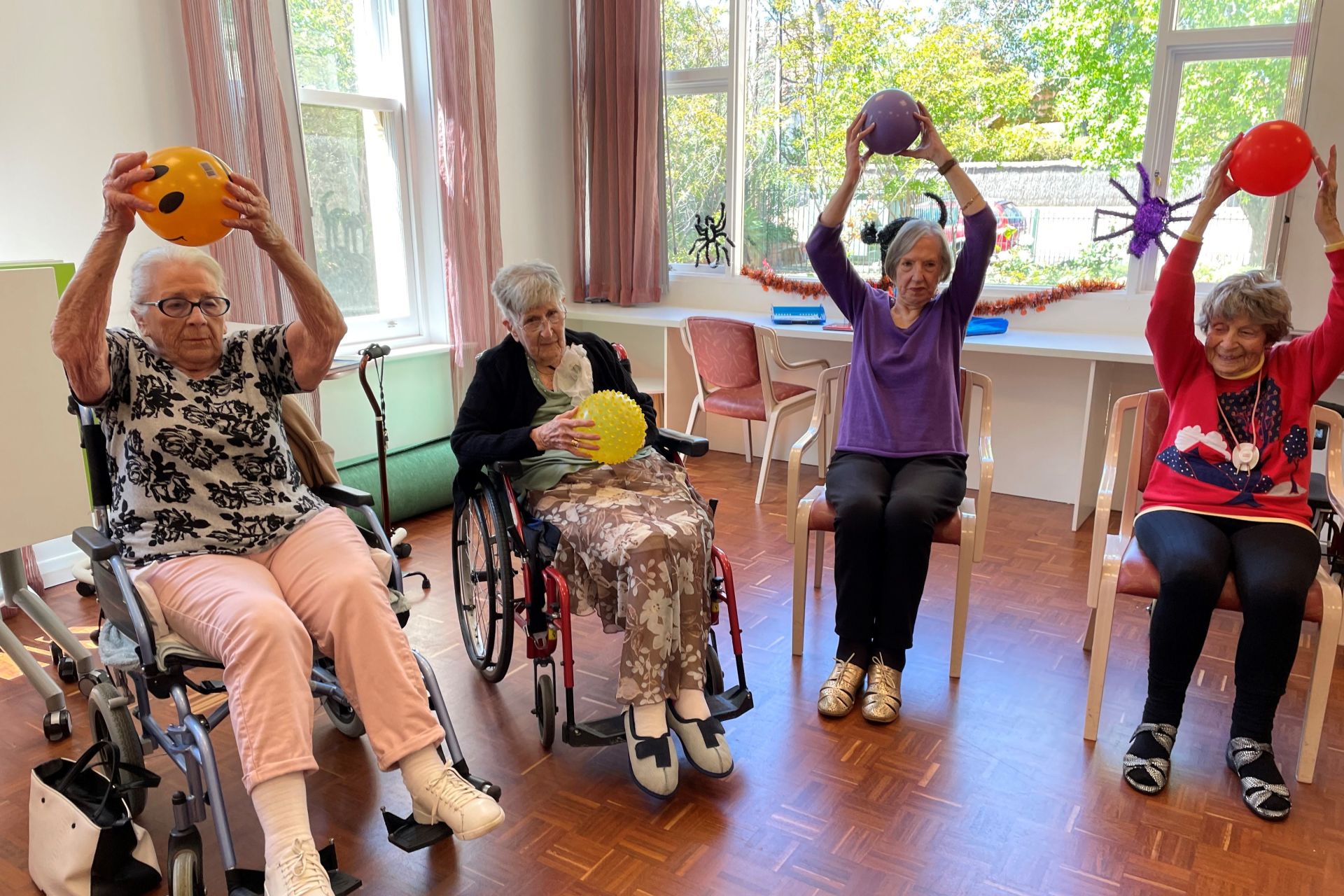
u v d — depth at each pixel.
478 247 4.04
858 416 2.47
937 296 2.49
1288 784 1.94
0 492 2.11
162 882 1.66
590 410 1.92
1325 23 3.09
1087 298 3.81
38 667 2.18
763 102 4.47
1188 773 1.98
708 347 3.84
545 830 1.81
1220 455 2.01
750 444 4.51
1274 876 1.67
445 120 3.90
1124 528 2.31
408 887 1.65
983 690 2.34
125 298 3.04
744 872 1.69
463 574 2.47
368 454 3.88
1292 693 2.33
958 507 2.31
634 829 1.81
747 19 4.41
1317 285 3.26
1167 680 1.97
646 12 4.35
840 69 4.24
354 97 3.81
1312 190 3.19
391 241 4.10
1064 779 1.97
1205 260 3.70
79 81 2.86
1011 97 3.91
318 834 1.81
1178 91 3.60
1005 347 3.51
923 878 1.67
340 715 2.14
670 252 4.93
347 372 2.95
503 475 2.10
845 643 2.29
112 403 1.68
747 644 2.60
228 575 1.63
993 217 2.29
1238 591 1.90
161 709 2.31
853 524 2.21
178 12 3.07
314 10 3.68
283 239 1.67
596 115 4.57
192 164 1.54
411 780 1.62
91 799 1.68
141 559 1.68
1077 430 3.80
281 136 3.25
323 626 1.63
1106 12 3.66
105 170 2.96
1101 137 3.78
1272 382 2.00
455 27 3.81
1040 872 1.68
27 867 1.71
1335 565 2.59
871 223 3.93
